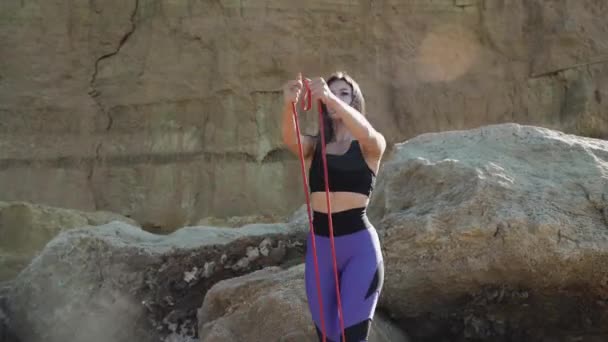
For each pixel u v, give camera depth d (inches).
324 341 145.9
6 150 506.3
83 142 516.4
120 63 525.3
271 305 193.3
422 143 233.6
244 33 528.1
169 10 526.9
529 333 198.5
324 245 148.9
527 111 550.9
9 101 511.5
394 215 202.7
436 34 552.7
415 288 195.9
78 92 520.1
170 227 509.7
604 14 556.1
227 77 525.3
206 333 205.8
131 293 247.9
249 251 253.9
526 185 194.5
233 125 525.3
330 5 539.2
